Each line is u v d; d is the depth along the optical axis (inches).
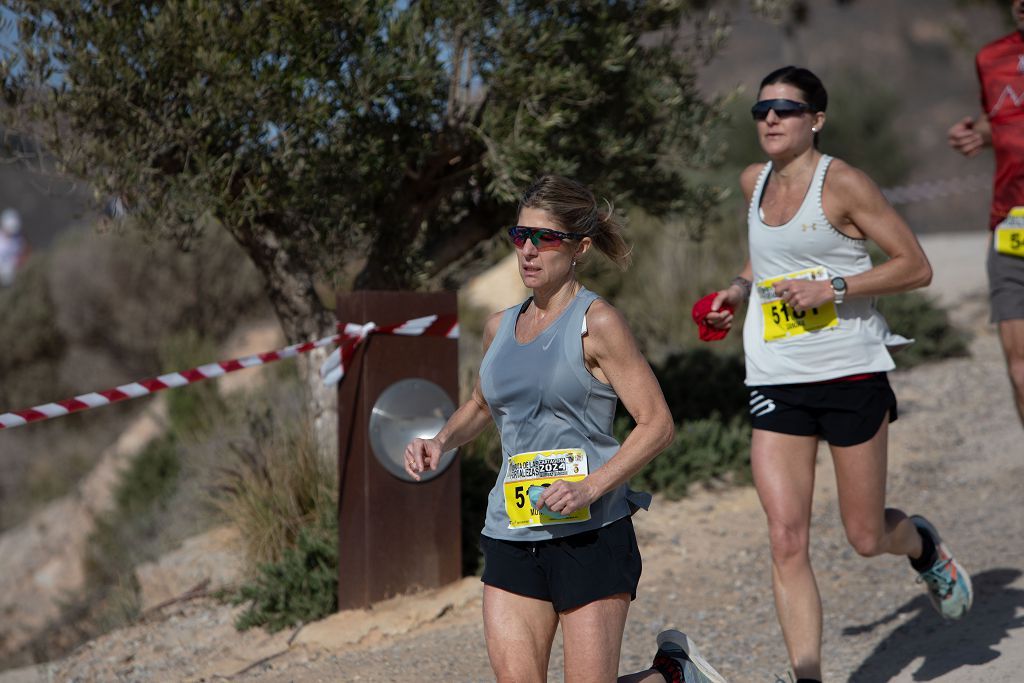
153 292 1236.5
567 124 511.5
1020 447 605.3
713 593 446.9
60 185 479.2
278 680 389.1
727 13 554.6
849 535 321.4
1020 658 338.3
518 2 487.8
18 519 1117.7
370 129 487.8
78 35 435.5
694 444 587.8
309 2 434.0
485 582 243.6
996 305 374.3
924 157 4628.4
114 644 480.4
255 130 452.8
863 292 303.9
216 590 515.2
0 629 754.8
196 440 760.3
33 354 1327.5
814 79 314.5
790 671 357.1
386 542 437.1
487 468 524.7
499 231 578.6
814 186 309.7
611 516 235.6
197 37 431.2
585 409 236.1
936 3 6136.8
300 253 529.0
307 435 541.0
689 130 553.9
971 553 459.2
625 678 257.3
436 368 446.0
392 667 388.5
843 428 310.5
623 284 889.5
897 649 370.3
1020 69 368.8
